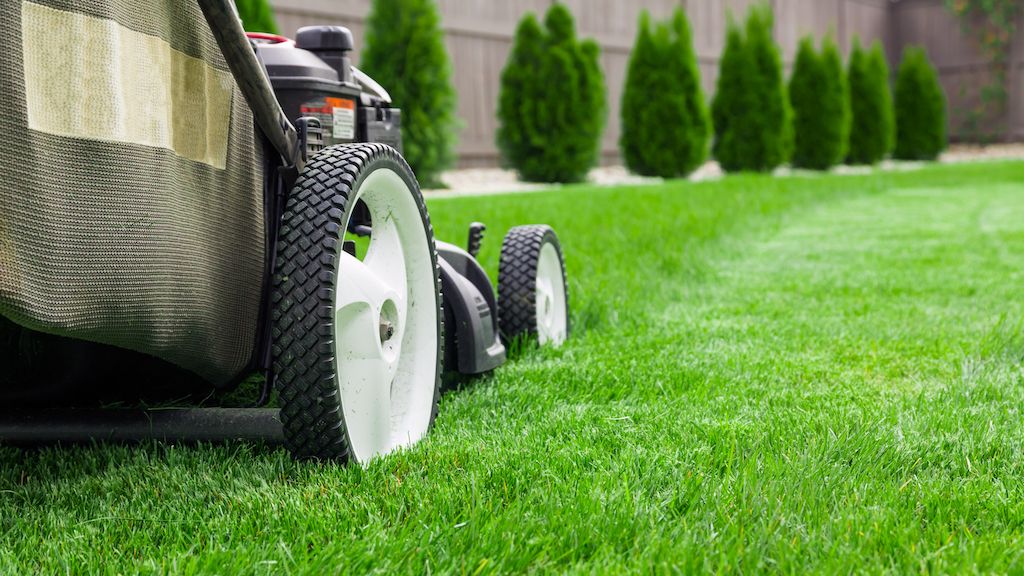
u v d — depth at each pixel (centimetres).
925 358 306
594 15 1588
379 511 164
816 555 144
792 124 1695
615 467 188
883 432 209
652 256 546
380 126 259
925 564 140
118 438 198
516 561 143
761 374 284
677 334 350
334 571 139
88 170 145
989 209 918
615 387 268
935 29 2270
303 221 183
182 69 170
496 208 802
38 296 136
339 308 186
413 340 224
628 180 1441
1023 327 339
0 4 132
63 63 141
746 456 195
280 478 184
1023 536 149
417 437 215
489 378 280
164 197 161
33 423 199
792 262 571
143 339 161
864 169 1819
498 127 1437
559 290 349
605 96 1368
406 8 1109
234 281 185
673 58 1436
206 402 236
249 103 183
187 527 161
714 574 137
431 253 225
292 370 179
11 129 133
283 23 1161
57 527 162
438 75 1133
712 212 809
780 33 1995
